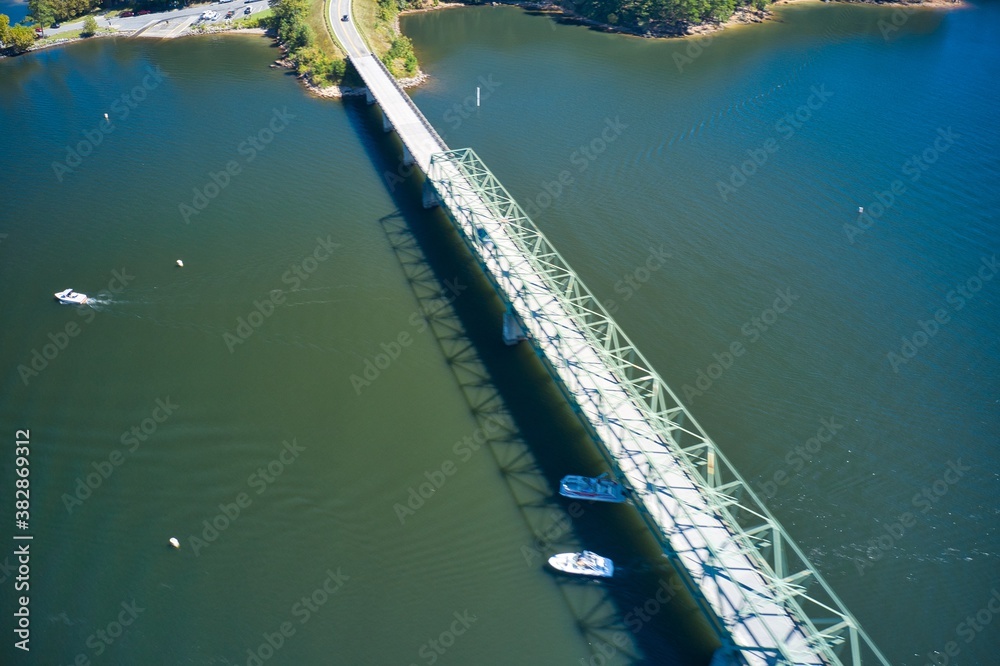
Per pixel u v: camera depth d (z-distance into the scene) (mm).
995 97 185875
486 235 122875
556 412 103500
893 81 196125
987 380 105062
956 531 86062
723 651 72500
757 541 84188
